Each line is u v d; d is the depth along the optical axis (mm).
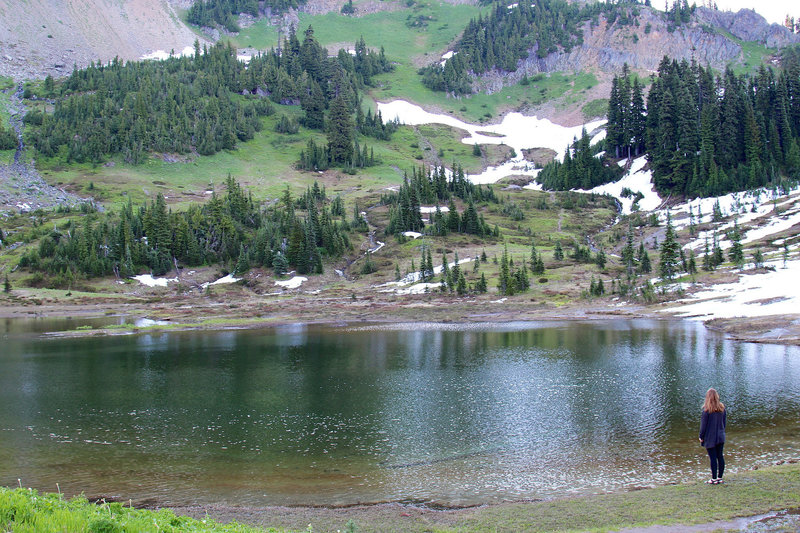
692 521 17766
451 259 159875
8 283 137375
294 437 35750
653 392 44094
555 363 57844
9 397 47656
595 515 19812
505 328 89188
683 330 75750
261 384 51688
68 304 129000
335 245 169875
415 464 30422
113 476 29391
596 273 134500
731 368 51125
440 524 21078
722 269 113250
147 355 69000
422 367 58344
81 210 197000
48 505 15906
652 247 161375
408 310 115312
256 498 26000
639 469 28141
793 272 98125
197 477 29047
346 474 29141
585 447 32125
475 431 36062
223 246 168375
